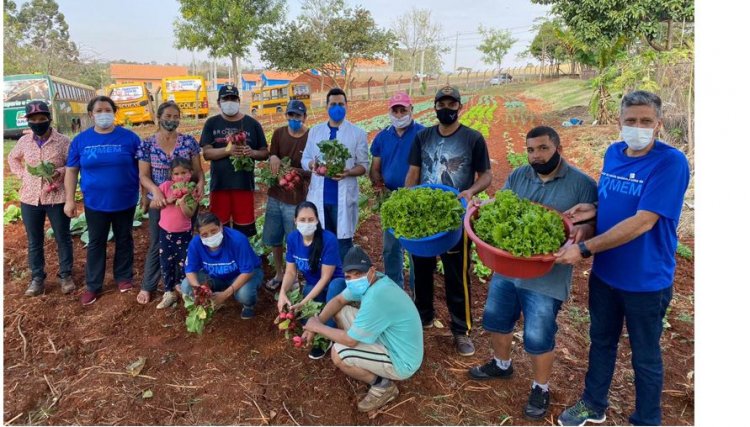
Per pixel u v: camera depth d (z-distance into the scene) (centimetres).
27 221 504
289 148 535
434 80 5791
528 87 4459
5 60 3256
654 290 299
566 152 1328
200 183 511
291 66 3447
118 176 489
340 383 388
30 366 402
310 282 439
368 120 2333
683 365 417
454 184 429
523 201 324
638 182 292
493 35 5406
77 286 540
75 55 4769
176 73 7144
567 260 286
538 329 335
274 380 389
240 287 450
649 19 1716
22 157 515
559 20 2373
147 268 498
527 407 353
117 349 424
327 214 509
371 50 3722
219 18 2817
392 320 341
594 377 338
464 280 417
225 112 517
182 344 434
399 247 478
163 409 355
